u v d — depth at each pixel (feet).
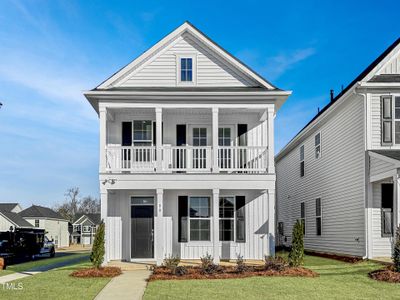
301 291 33.91
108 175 50.72
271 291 33.88
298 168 85.46
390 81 53.72
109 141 57.31
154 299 31.50
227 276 41.06
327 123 67.72
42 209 185.57
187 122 57.88
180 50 56.39
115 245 55.67
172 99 52.19
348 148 58.59
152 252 55.67
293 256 45.47
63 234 195.31
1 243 73.72
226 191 56.75
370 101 53.52
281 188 100.94
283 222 98.17
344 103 59.77
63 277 43.06
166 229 56.03
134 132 57.52
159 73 56.03
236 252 55.72
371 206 52.39
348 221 58.18
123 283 39.14
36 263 70.44
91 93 51.24
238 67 55.31
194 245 55.72
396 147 52.85
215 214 50.65
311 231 75.61
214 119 52.08
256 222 56.29
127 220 56.13
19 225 158.20
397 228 41.75
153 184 50.90
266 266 44.52
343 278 39.70
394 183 46.14
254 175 51.11
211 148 52.85
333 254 63.05
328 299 31.30
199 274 42.09
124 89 53.06
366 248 51.93
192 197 56.65
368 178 52.65
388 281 37.81
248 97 52.01
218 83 55.93
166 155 55.57
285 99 52.85
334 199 63.87
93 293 34.47
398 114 53.36
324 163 68.95
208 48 56.24
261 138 57.82
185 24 55.57
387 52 58.49
